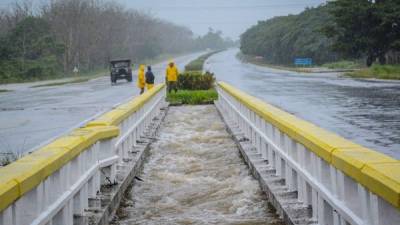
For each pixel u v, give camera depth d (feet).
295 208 27.12
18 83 240.94
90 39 324.39
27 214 20.21
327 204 23.71
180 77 136.36
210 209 31.76
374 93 117.80
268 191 32.14
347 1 221.46
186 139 58.59
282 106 95.09
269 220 28.25
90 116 92.73
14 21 316.81
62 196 23.62
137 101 55.21
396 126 65.82
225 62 447.83
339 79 184.85
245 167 42.78
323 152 23.00
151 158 48.55
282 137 33.73
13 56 270.05
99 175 31.45
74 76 284.20
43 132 73.36
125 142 42.06
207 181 38.73
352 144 22.93
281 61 391.45
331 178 22.65
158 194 35.65
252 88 150.30
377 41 219.20
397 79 170.71
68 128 76.79
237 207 31.63
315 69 274.16
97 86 198.08
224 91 83.76
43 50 284.00
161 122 74.49
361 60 279.08
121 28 385.09
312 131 27.09
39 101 132.98
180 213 31.19
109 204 28.91
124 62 215.72
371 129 63.62
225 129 66.69
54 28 297.94
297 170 28.40
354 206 20.17
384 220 17.16
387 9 214.48
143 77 122.83
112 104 115.55
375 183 17.04
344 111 84.38
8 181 18.07
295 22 384.06
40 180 20.51
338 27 228.63
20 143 63.46
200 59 436.35
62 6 308.40
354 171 19.07
